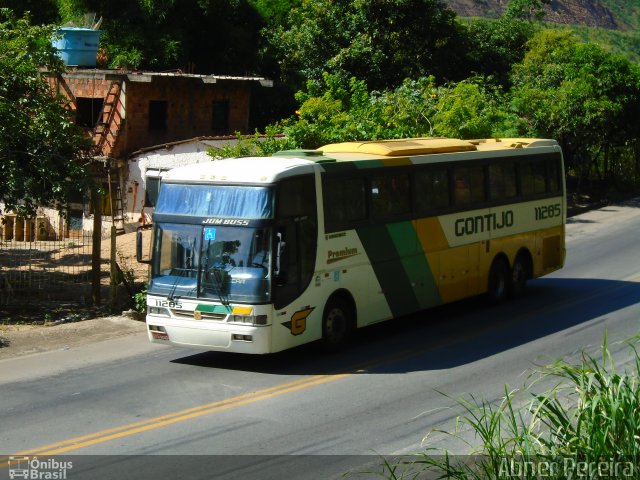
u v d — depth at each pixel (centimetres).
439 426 1975
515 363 2522
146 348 2739
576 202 6538
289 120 4672
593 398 1297
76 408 2123
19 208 3256
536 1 8638
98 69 5366
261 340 2375
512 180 3447
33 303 3319
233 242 2414
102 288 3619
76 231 5284
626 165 7638
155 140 5453
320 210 2559
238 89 5847
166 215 2506
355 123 4409
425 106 4872
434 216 3031
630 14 15088
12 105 3166
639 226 5428
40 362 2569
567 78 6462
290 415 2069
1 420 2028
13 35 3522
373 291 2773
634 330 2898
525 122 5847
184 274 2459
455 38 6831
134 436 1917
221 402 2173
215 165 2525
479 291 3275
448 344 2783
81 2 5953
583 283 3803
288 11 6950
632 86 6450
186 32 6156
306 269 2506
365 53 6238
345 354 2666
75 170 3216
